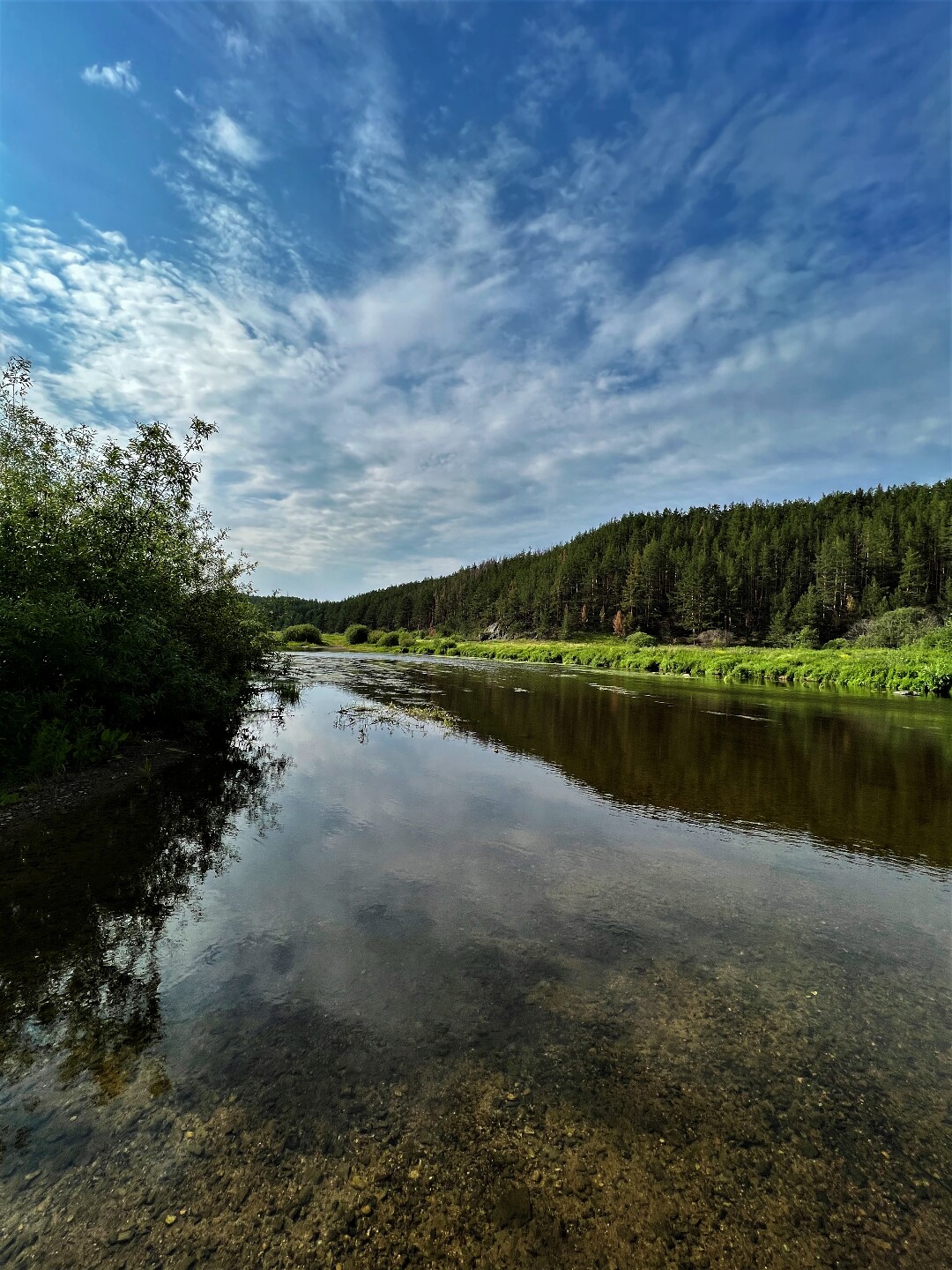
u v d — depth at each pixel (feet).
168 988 12.01
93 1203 7.41
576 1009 11.77
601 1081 9.84
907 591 246.27
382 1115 8.92
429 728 46.80
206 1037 10.52
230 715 44.68
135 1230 7.07
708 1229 7.42
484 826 23.39
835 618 266.16
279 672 66.18
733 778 32.86
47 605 26.50
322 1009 11.44
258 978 12.43
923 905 17.48
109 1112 8.79
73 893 16.15
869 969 13.80
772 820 25.63
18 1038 10.41
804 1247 7.26
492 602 408.46
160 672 34.12
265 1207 7.43
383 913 15.65
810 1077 10.19
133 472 35.55
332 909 15.72
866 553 281.54
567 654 189.16
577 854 20.72
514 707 61.57
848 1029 11.53
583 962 13.56
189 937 14.07
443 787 29.09
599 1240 7.21
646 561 320.70
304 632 228.84
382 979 12.53
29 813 22.48
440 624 447.42
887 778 33.42
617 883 18.33
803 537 326.24
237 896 16.33
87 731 29.35
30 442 31.60
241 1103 9.02
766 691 90.74
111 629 30.22
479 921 15.40
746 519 380.37
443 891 17.19
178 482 38.40
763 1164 8.40
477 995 12.09
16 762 26.17
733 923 15.96
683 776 33.01
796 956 14.30
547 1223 7.38
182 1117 8.75
